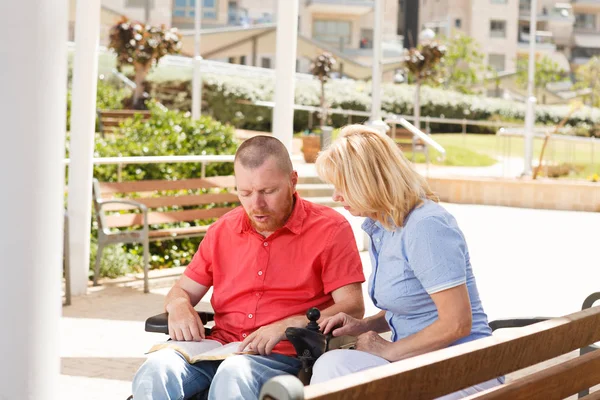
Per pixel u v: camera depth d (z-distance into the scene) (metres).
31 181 2.14
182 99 30.17
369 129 3.16
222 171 10.44
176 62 30.33
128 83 25.25
